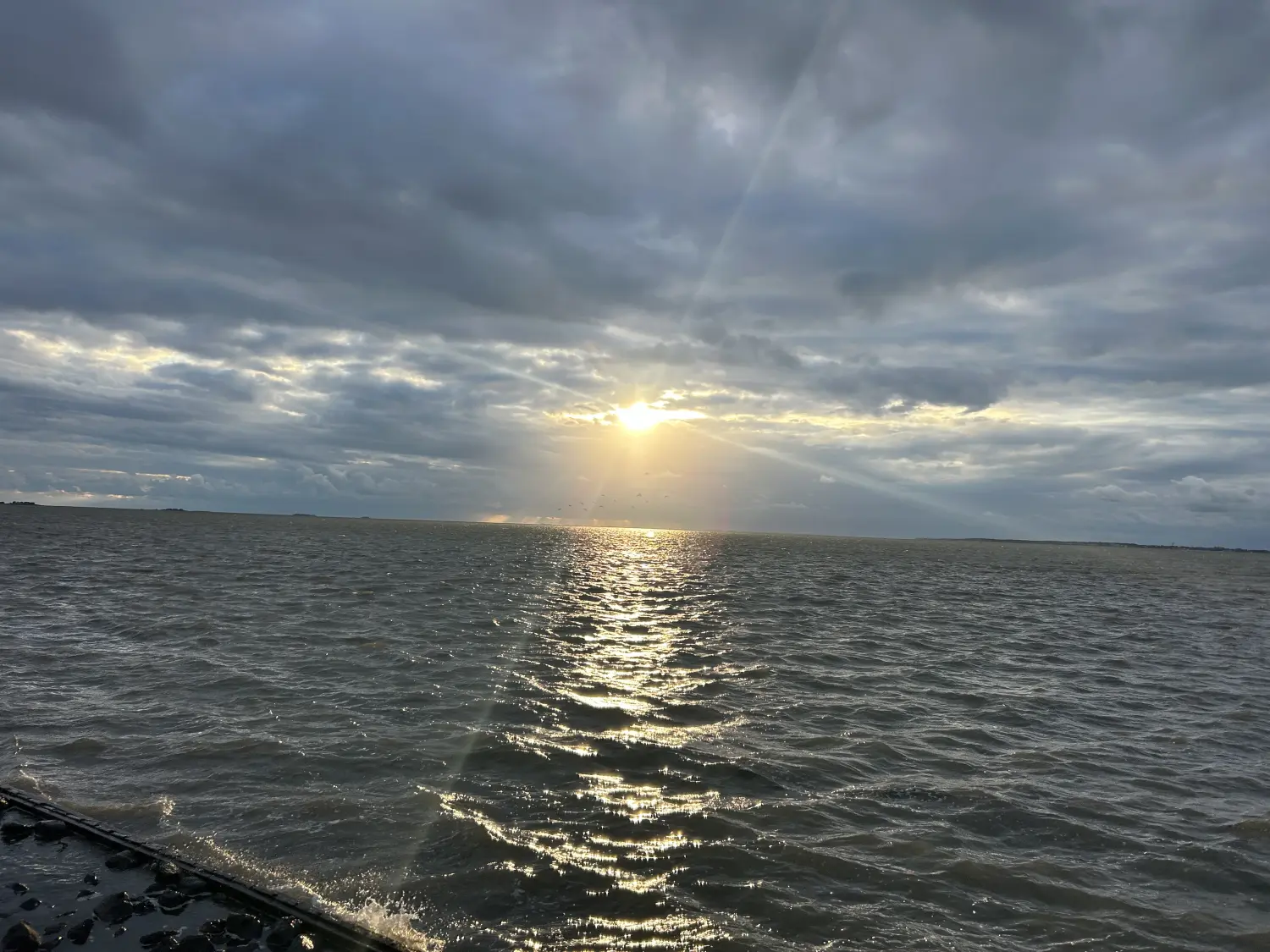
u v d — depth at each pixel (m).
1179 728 20.39
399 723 17.69
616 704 20.11
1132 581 88.06
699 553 130.12
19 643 25.12
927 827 13.16
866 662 27.62
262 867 10.80
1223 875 11.84
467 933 9.34
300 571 55.59
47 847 10.98
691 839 12.22
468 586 50.41
